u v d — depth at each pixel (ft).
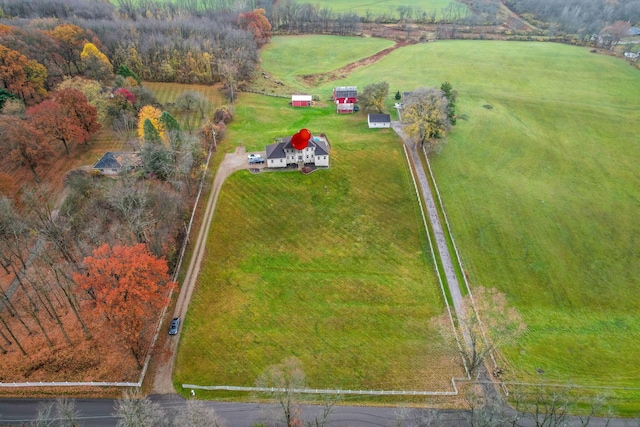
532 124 449.48
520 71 587.27
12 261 247.50
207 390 200.85
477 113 463.01
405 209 316.81
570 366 223.92
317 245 288.10
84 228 262.06
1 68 362.33
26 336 211.41
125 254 194.39
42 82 396.78
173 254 263.70
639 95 522.88
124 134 366.84
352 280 265.13
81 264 218.18
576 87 542.98
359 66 634.84
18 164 299.38
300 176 333.62
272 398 198.59
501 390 207.31
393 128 408.05
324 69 624.59
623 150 408.26
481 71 584.81
